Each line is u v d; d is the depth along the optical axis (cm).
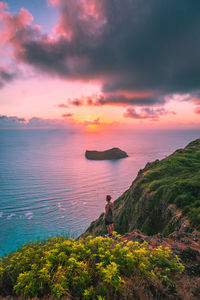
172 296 332
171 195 1709
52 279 299
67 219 12062
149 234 1711
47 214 12825
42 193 17700
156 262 418
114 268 295
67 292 295
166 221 1582
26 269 354
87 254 375
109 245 415
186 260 493
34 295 291
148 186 2158
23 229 10362
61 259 344
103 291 300
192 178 1928
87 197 17012
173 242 623
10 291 323
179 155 2997
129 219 2450
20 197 16238
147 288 337
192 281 393
